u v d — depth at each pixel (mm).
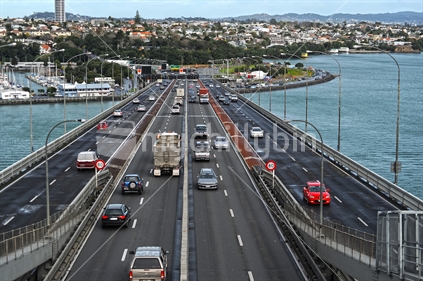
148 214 57562
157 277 37562
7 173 72125
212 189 68875
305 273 42156
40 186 68750
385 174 107375
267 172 70875
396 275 35156
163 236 50188
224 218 56625
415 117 190875
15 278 38969
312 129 164875
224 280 40500
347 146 137125
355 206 60188
